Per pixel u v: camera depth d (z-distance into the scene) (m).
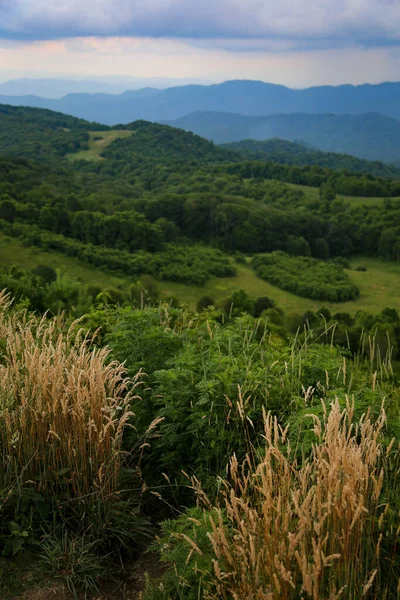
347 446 2.40
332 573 2.18
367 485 2.39
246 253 107.75
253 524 2.26
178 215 110.94
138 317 4.91
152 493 3.32
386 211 122.94
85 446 3.21
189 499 3.52
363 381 3.99
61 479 3.26
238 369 3.89
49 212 96.88
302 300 85.19
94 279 81.62
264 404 3.67
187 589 2.51
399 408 3.59
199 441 3.53
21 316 5.75
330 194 147.25
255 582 2.05
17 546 2.93
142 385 4.18
